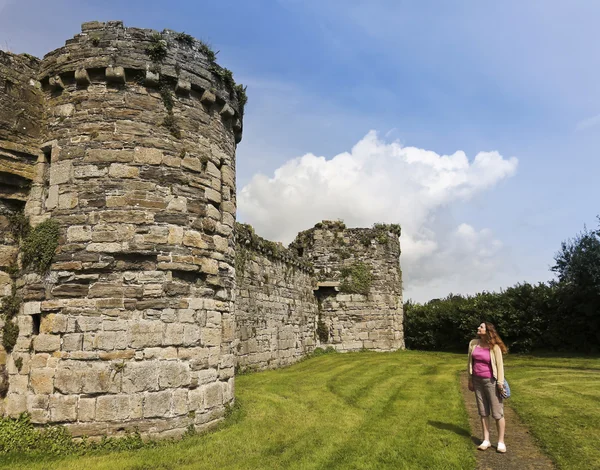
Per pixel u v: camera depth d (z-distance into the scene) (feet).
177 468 21.66
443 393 40.93
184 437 26.25
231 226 33.86
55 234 27.22
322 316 84.23
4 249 28.02
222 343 30.91
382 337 83.30
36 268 27.22
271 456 23.57
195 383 27.66
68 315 25.96
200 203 30.12
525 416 30.99
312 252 85.35
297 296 75.41
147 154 28.48
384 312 84.28
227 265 32.48
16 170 28.30
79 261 26.50
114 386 25.21
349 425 29.76
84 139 28.19
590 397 35.58
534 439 26.32
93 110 28.55
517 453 24.17
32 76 29.68
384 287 85.25
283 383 46.52
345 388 43.78
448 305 98.58
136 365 25.77
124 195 27.53
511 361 68.18
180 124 30.12
